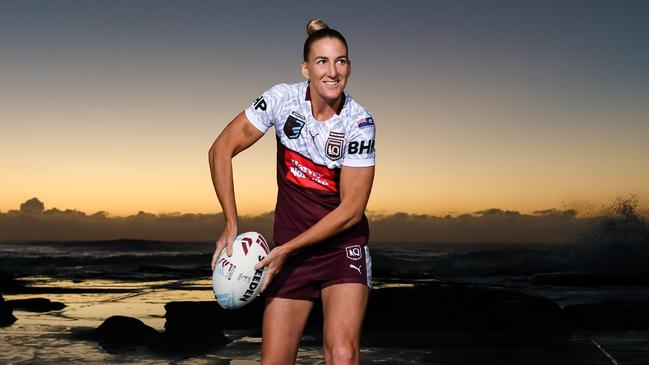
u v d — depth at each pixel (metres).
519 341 7.15
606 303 9.42
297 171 3.43
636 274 17.02
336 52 3.23
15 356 6.14
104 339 7.04
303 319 3.45
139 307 10.02
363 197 3.31
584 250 24.36
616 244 23.98
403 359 6.14
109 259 28.56
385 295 9.59
